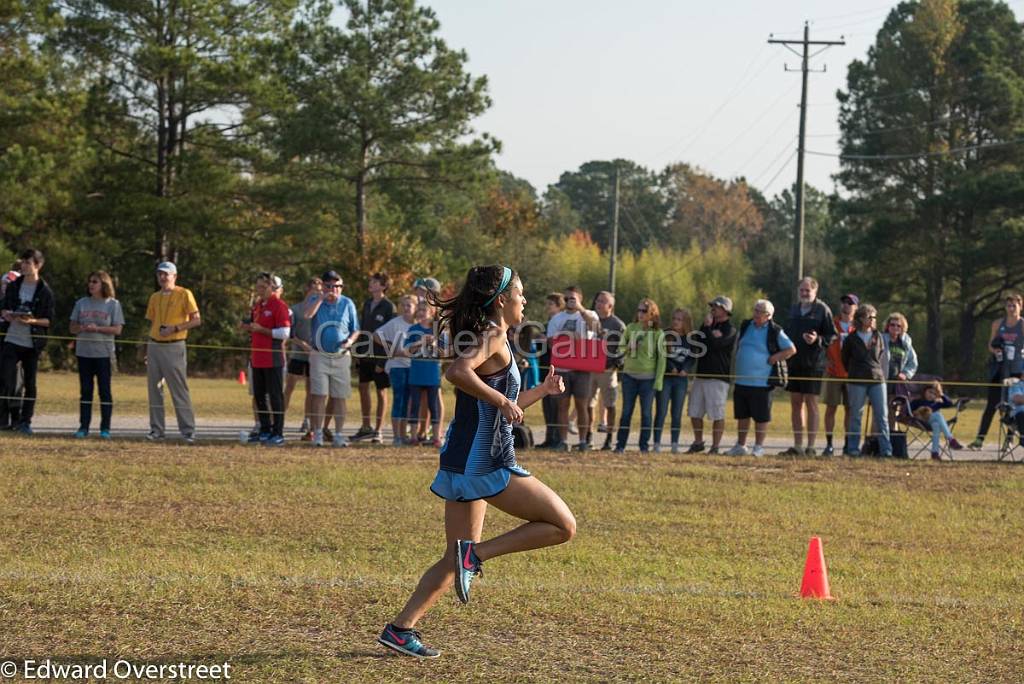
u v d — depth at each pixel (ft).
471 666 19.53
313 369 51.78
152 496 38.27
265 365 51.85
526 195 243.19
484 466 19.42
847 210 191.72
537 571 29.53
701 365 54.34
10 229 121.19
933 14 188.03
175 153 146.10
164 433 52.65
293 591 24.34
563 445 53.16
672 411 54.24
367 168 152.76
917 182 189.16
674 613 23.71
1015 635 23.18
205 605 22.76
